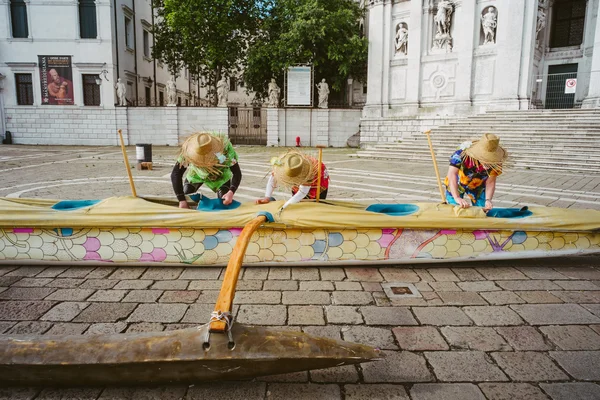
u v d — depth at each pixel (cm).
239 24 2631
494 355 274
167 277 397
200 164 413
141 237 405
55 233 405
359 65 2600
